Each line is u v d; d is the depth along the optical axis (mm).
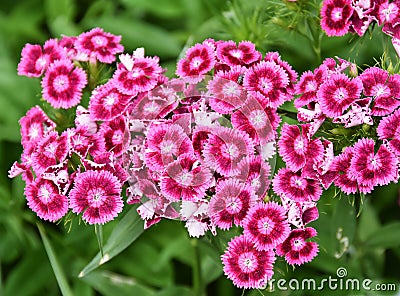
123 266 683
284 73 546
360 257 659
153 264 685
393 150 529
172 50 719
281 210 534
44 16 770
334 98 535
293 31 621
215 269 636
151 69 552
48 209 539
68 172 548
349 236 604
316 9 597
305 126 537
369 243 641
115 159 537
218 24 684
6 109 695
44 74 586
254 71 546
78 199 532
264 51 646
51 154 539
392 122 531
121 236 555
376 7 562
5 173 703
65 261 672
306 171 536
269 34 644
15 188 665
